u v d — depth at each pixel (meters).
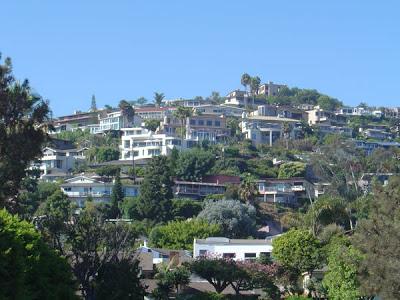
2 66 47.75
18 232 35.47
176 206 126.06
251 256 93.69
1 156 46.72
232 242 95.25
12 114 47.41
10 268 31.08
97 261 53.75
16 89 47.41
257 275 73.12
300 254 76.38
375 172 150.75
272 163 176.50
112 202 129.38
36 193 100.94
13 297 30.98
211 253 89.62
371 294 52.56
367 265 51.56
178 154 158.50
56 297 36.16
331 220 97.81
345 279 62.91
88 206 117.06
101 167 166.00
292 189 155.75
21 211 48.38
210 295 68.69
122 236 56.47
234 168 164.75
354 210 109.00
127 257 57.50
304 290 76.31
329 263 67.25
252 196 129.88
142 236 112.00
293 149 198.38
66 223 55.16
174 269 72.81
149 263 77.62
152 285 71.62
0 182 46.47
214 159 164.25
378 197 54.66
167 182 128.25
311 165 162.62
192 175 154.62
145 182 126.12
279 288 79.81
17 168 46.81
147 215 124.00
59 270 37.44
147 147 183.00
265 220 127.06
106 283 53.16
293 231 79.31
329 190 139.12
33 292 34.59
